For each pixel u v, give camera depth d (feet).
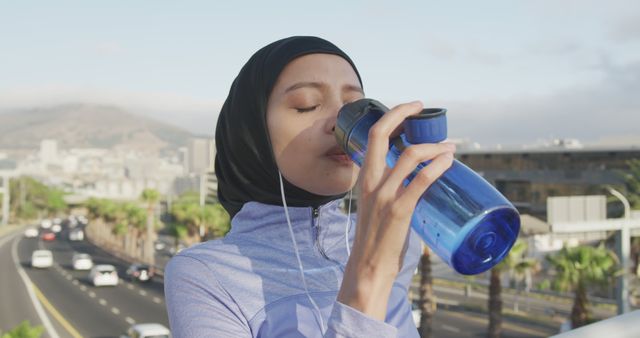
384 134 2.70
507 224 2.81
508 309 103.91
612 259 60.13
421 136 2.72
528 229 83.41
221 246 3.71
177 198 298.56
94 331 95.71
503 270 67.00
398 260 2.67
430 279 70.64
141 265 159.02
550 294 108.17
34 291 138.00
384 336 2.62
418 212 2.94
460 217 2.75
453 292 126.21
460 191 2.80
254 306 3.50
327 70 3.53
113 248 262.67
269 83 3.56
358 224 2.72
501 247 2.84
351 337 2.62
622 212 91.61
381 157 2.69
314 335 3.46
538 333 85.30
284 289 3.59
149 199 202.28
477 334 86.89
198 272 3.55
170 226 163.84
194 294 3.48
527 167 139.33
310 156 3.53
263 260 3.67
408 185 2.59
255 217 3.86
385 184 2.62
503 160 144.25
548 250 119.65
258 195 3.83
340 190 3.67
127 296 130.62
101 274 146.72
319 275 3.70
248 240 3.78
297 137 3.51
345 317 2.64
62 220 520.83
